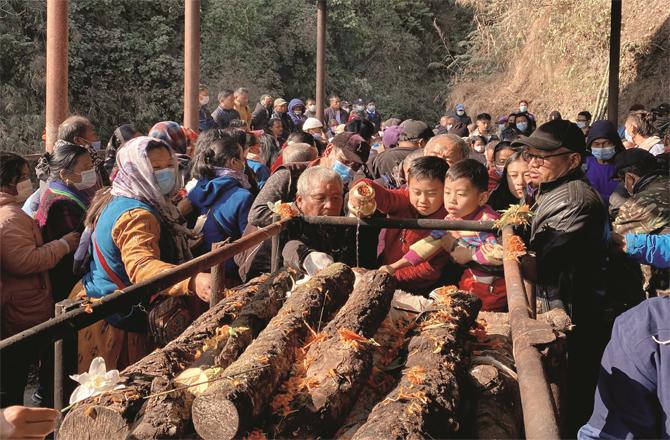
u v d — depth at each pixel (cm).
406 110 3159
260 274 443
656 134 876
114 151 710
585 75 2214
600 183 707
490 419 278
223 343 293
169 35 2569
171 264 394
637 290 437
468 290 416
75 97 2334
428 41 3369
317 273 363
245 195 488
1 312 468
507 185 516
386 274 345
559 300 385
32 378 554
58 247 478
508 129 1342
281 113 1541
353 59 3195
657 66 2000
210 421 228
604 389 229
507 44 2594
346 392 259
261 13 2830
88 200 525
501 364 313
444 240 419
